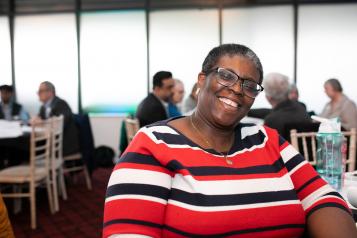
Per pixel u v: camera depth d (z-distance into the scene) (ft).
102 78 18.99
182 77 18.61
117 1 18.72
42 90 13.07
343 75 17.70
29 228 9.41
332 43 17.65
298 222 3.08
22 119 14.67
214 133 3.15
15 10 19.06
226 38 18.20
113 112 18.98
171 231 2.73
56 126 10.68
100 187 13.94
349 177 4.98
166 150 2.86
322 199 3.21
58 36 19.04
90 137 13.52
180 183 2.81
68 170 12.94
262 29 17.94
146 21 18.57
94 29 18.89
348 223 3.05
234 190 2.85
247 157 3.12
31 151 9.24
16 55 19.24
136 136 2.99
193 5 18.30
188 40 18.47
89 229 9.35
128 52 18.85
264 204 2.93
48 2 18.95
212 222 2.70
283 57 17.95
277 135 3.51
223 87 3.08
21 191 10.80
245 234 2.81
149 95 10.34
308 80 17.88
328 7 17.52
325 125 4.87
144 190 2.70
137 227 2.61
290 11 17.75
